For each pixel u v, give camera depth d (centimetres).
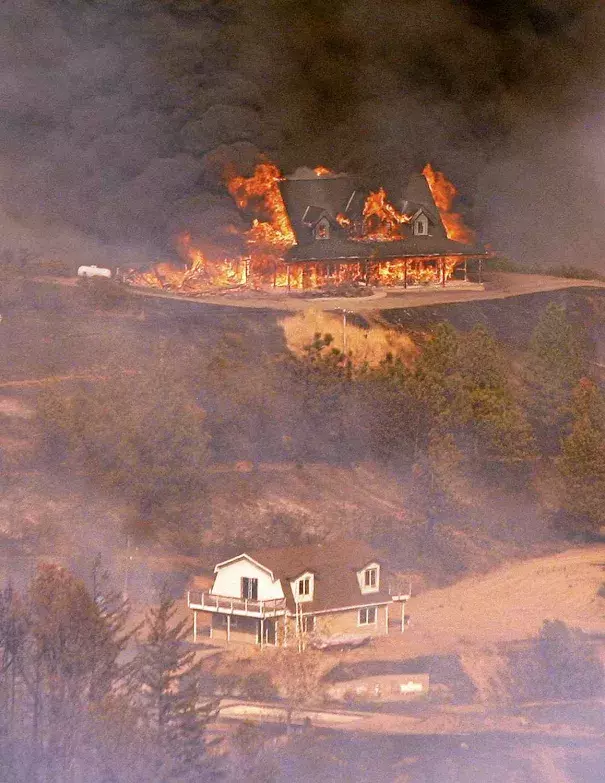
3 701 16175
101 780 15450
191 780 16288
